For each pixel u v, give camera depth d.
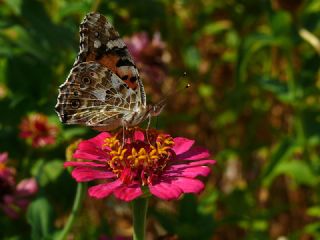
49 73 0.32
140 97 0.23
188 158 0.23
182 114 0.39
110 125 0.24
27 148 0.34
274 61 0.39
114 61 0.24
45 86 0.32
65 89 0.24
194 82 0.40
